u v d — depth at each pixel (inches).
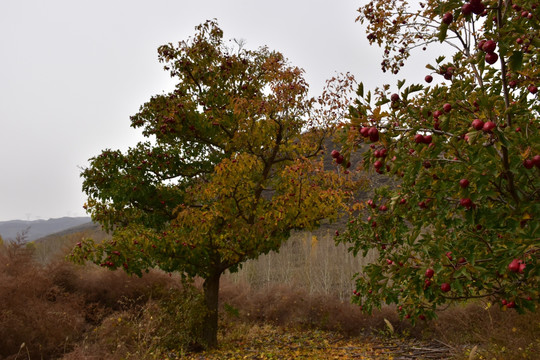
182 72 309.0
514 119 104.1
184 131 301.6
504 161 93.0
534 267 96.2
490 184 105.0
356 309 357.4
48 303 335.0
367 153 105.9
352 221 178.1
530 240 91.0
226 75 305.0
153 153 306.8
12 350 262.5
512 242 107.4
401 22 182.9
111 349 262.5
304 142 300.0
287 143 305.3
